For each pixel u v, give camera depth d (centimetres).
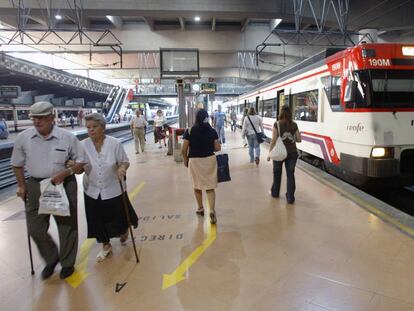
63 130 331
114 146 369
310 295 294
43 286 323
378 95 599
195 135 466
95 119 355
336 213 499
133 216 401
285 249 384
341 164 694
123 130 2881
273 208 534
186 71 1186
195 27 2264
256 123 934
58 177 321
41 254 345
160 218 506
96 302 295
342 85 673
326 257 362
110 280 330
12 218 525
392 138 596
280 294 297
